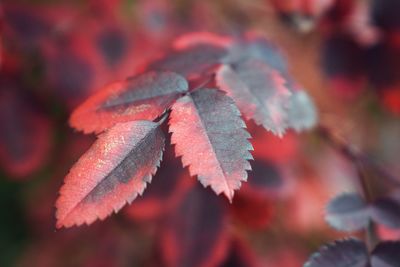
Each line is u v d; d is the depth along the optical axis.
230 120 0.17
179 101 0.18
